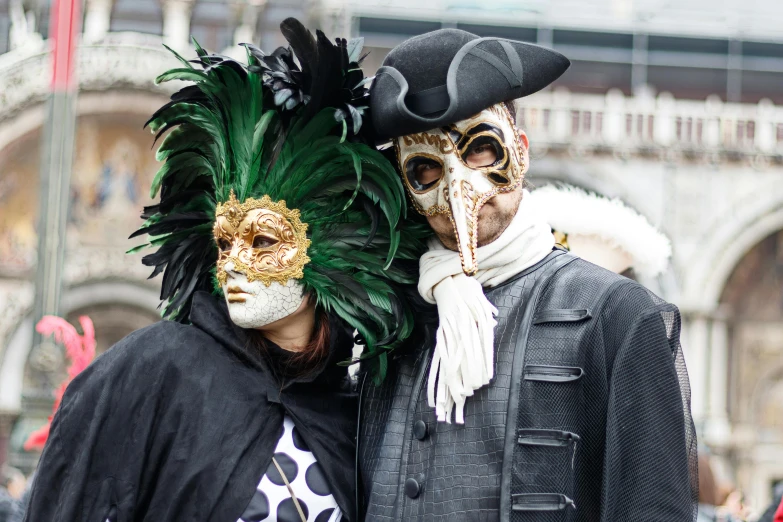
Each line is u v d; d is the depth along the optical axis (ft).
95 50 50.83
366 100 7.41
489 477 6.79
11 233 52.85
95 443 7.08
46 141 35.09
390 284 7.54
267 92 7.41
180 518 7.11
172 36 52.01
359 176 7.12
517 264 7.20
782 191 54.49
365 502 7.37
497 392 6.89
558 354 6.83
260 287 7.31
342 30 53.06
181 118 7.59
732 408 57.47
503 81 7.03
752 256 57.11
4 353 52.34
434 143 7.06
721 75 58.75
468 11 56.90
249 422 7.29
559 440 6.69
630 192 54.70
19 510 13.50
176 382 7.29
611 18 58.59
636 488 6.47
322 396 7.70
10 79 51.39
